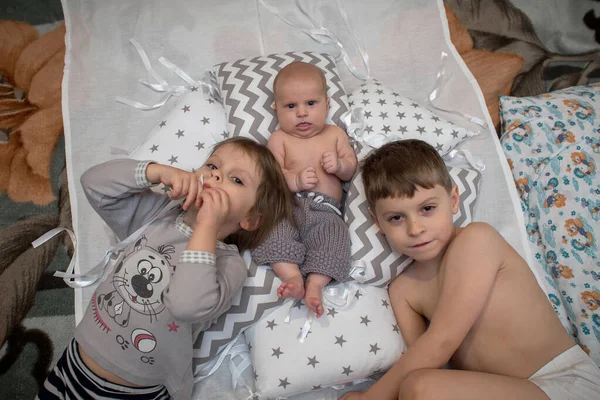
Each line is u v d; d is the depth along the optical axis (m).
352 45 1.66
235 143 1.15
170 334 1.02
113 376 1.02
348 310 1.16
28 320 1.25
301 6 1.69
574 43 1.78
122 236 1.19
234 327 1.14
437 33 1.67
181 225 1.08
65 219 1.40
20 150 1.49
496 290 1.05
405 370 1.03
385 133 1.37
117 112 1.52
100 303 1.03
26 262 1.32
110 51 1.61
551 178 1.36
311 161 1.32
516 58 1.74
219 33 1.65
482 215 1.38
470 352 1.08
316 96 1.28
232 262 1.08
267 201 1.15
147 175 1.05
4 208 1.40
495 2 1.82
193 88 1.47
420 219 1.07
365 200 1.26
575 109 1.46
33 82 1.61
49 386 1.06
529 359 1.03
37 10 1.75
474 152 1.46
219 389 1.17
